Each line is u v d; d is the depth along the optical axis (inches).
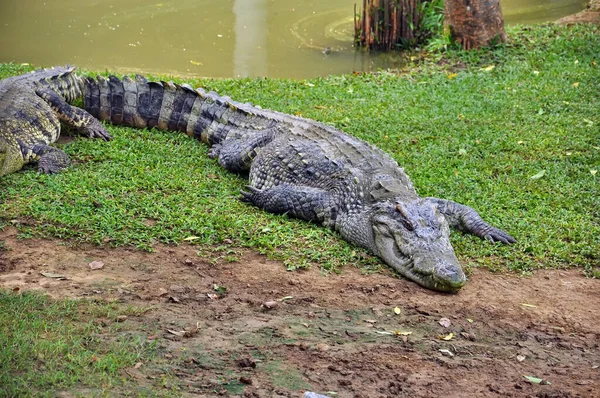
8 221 285.1
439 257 259.6
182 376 189.3
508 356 218.2
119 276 251.3
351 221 291.1
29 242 271.7
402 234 269.9
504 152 381.4
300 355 206.4
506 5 715.4
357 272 270.5
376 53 585.9
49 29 617.3
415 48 591.8
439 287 255.1
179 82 470.3
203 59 557.3
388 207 280.8
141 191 322.0
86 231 281.3
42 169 333.1
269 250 278.7
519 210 320.2
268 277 259.3
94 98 404.2
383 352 213.2
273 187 316.2
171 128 398.9
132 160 353.4
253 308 236.5
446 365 208.5
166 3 705.6
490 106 444.8
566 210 320.8
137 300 234.2
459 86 480.7
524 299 255.8
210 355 202.1
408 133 404.5
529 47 548.7
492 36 550.0
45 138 356.5
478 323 237.8
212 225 291.6
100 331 209.3
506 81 486.6
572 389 199.0
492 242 292.4
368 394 188.7
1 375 177.3
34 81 379.6
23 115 349.1
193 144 383.9
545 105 444.1
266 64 552.1
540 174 351.3
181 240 281.3
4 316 210.7
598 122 416.8
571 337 232.7
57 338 200.5
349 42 611.5
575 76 487.5
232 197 324.8
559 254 285.3
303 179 315.3
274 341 213.9
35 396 171.2
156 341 205.8
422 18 593.0
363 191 294.7
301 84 484.1
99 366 186.7
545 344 227.3
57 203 300.4
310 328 225.1
